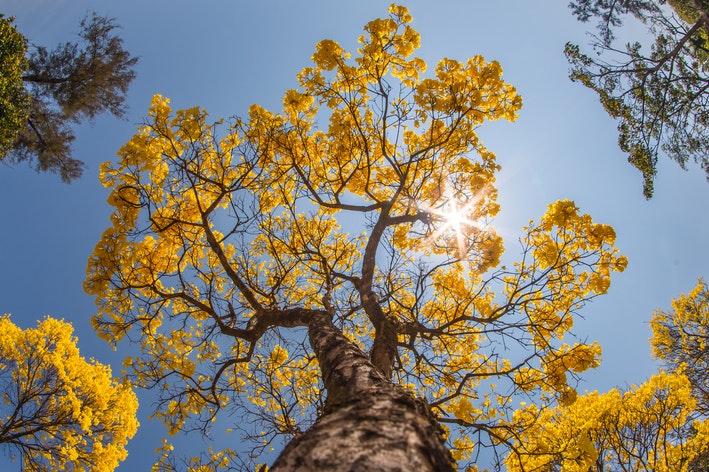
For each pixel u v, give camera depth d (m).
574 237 6.27
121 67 14.74
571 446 6.34
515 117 6.55
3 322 11.38
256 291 6.20
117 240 6.00
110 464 11.73
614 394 8.38
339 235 7.54
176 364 6.50
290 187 7.18
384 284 6.23
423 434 1.51
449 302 7.18
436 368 6.13
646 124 13.84
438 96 6.37
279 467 1.40
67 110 14.67
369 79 6.45
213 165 6.62
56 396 11.30
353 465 1.25
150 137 6.20
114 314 6.28
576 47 14.14
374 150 7.10
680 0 13.62
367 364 2.74
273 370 6.29
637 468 7.33
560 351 6.39
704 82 13.25
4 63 9.36
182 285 5.96
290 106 6.53
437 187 6.76
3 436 10.55
